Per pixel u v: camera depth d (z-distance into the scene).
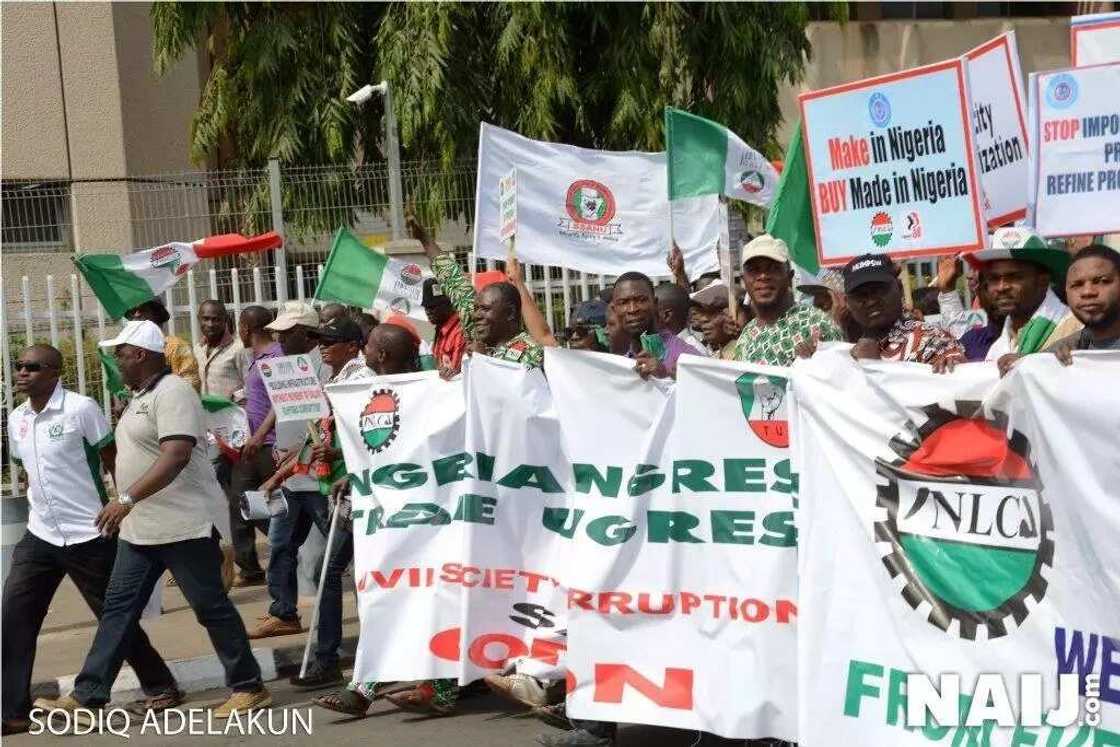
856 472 5.59
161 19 17.11
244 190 14.94
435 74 16.23
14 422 7.89
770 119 17.42
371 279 11.01
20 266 14.47
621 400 6.40
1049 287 7.13
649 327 7.31
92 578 7.89
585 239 10.03
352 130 17.41
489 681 7.30
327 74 17.33
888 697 5.47
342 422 7.42
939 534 5.40
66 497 7.80
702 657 6.20
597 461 6.45
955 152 6.99
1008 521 5.26
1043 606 5.17
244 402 11.75
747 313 10.18
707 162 9.30
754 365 6.00
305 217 14.94
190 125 18.44
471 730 7.31
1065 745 5.12
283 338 9.98
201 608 7.70
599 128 17.55
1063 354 5.10
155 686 8.16
